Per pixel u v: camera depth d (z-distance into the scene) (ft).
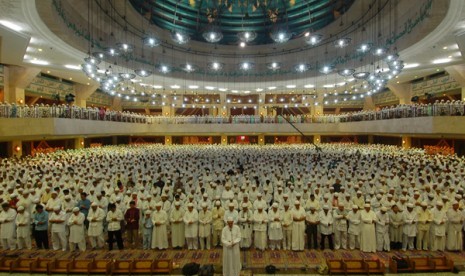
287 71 112.57
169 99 139.23
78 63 79.10
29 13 47.60
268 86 121.70
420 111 66.85
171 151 92.17
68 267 27.43
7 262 28.30
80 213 32.01
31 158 70.33
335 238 32.48
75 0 64.59
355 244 32.35
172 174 53.21
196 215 32.19
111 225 31.81
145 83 113.09
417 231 31.89
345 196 35.24
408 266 27.63
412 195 39.09
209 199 36.78
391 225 32.30
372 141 130.93
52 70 87.56
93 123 78.38
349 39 50.47
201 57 118.52
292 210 32.53
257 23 115.75
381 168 58.59
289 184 44.27
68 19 61.77
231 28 117.70
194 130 120.26
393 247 32.48
